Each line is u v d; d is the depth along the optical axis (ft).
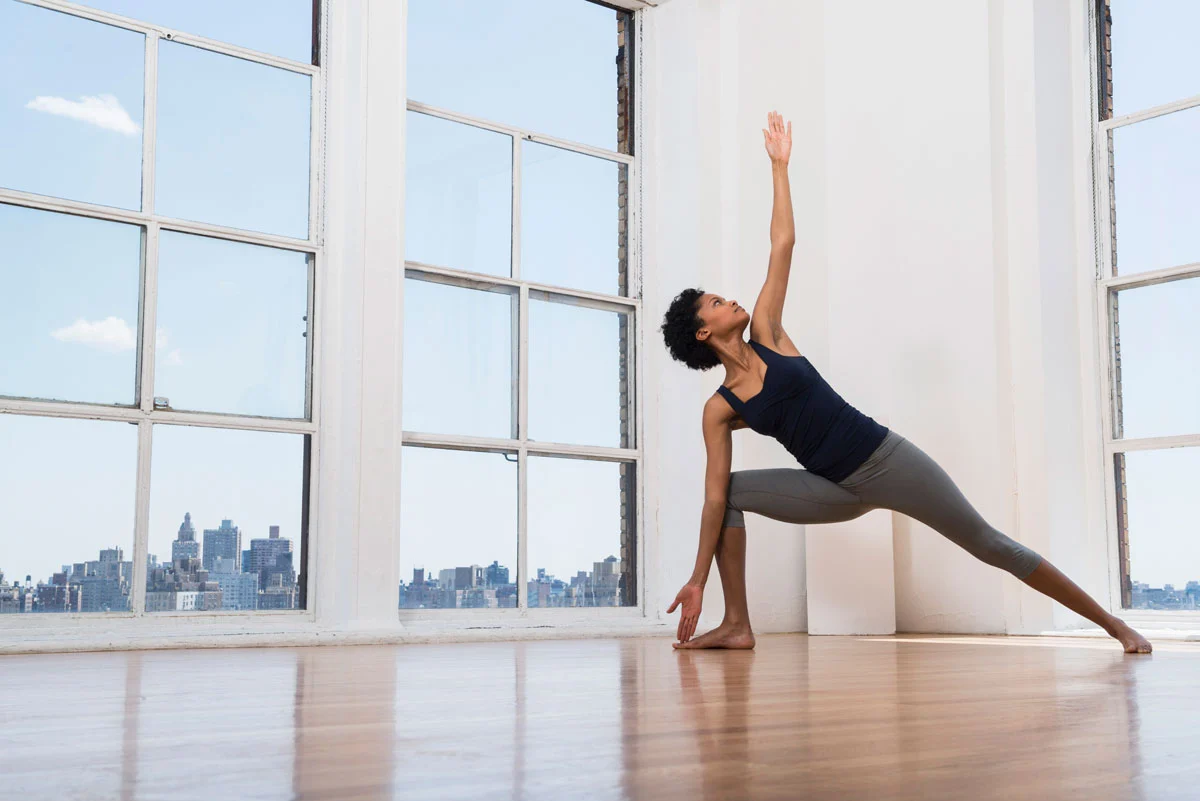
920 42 12.94
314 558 10.73
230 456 10.42
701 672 6.56
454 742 3.40
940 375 12.35
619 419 13.48
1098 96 12.84
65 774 2.76
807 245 13.53
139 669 6.72
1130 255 12.44
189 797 2.44
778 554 13.07
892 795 2.48
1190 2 12.25
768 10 13.78
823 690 5.31
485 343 12.41
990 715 4.17
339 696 4.97
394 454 10.82
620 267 13.83
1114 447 12.20
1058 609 11.94
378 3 11.29
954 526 9.16
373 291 10.88
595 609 12.84
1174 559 11.75
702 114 13.60
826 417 9.18
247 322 10.72
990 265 12.12
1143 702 4.70
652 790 2.55
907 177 12.87
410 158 12.04
